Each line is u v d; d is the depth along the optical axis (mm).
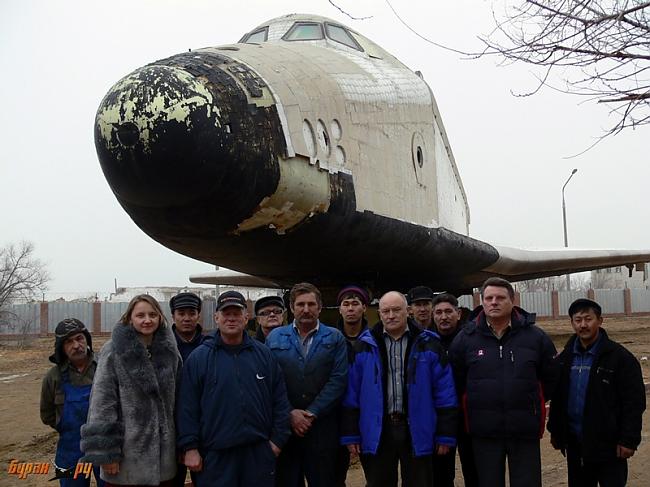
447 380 3984
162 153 4391
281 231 5355
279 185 4977
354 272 6781
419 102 7973
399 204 6852
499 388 3869
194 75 4766
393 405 4020
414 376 3973
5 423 9078
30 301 37094
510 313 3965
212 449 3650
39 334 31297
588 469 4309
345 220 5750
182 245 5543
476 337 4020
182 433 3648
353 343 4230
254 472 3713
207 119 4516
